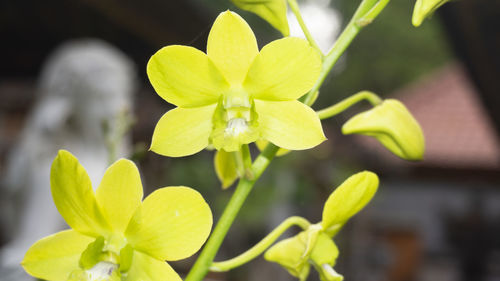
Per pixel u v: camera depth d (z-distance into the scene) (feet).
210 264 0.67
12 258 1.57
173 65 0.65
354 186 0.66
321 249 0.71
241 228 3.34
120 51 2.55
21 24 2.57
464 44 2.26
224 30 0.65
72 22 2.41
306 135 0.68
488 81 2.51
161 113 2.87
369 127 0.76
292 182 3.44
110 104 1.77
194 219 0.63
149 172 2.84
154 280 0.66
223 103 0.68
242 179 0.69
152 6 2.10
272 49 0.65
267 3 0.72
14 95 3.55
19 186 1.74
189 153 0.69
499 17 1.97
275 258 0.72
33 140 1.75
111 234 0.66
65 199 0.64
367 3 0.70
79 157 1.75
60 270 0.66
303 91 0.67
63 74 1.77
